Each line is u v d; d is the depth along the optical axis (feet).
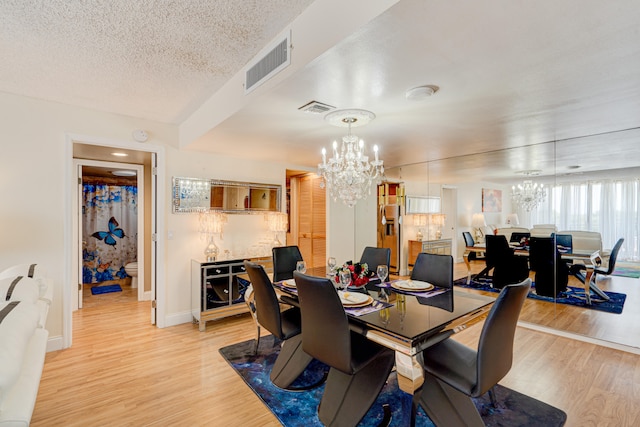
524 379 7.66
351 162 8.96
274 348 9.46
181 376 7.81
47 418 6.18
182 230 11.74
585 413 6.34
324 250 16.62
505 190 13.17
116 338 10.23
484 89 6.30
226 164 12.81
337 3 4.67
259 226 13.51
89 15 5.36
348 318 6.00
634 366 8.30
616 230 10.22
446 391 6.09
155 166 11.40
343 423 5.95
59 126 9.42
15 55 6.71
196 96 8.98
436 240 15.78
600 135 9.61
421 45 4.70
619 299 9.82
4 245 8.62
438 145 11.23
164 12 5.30
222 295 11.38
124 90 8.55
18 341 3.34
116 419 6.17
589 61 5.17
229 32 5.94
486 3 3.74
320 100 6.82
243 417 6.27
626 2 3.71
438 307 6.45
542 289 11.72
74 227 13.37
